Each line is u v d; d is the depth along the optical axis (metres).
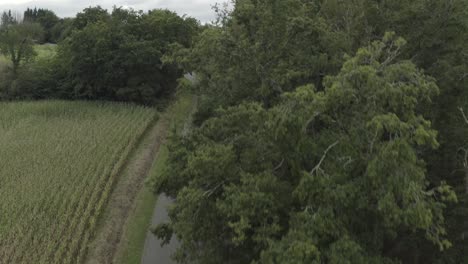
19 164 23.33
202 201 9.96
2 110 34.97
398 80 8.48
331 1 15.20
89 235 17.17
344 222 8.43
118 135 28.84
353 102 8.48
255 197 8.84
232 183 9.65
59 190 20.77
